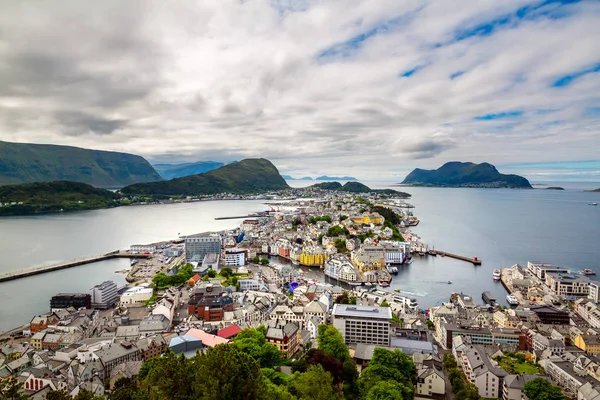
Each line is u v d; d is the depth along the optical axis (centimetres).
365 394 18350
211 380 11394
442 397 19875
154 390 12381
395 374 19338
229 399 11419
